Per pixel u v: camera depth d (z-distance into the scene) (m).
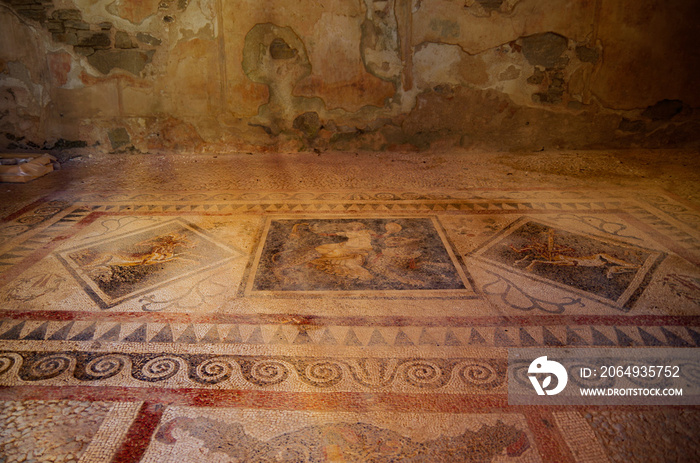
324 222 3.07
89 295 2.19
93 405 1.55
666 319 2.00
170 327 1.96
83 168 4.21
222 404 1.56
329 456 1.37
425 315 2.05
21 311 2.05
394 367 1.74
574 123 4.53
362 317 2.04
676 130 4.47
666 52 4.26
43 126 4.45
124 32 4.28
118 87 4.42
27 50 4.25
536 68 4.40
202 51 4.35
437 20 4.29
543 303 2.13
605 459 1.36
